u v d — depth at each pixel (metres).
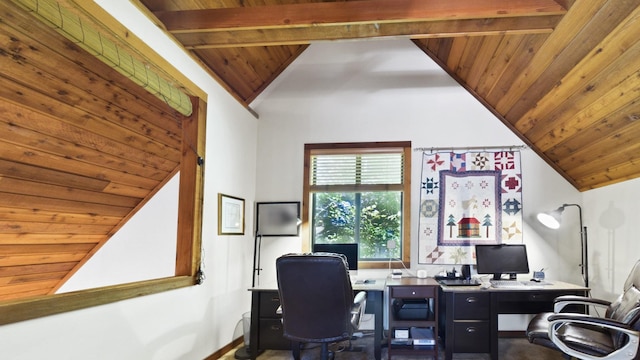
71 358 1.96
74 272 3.37
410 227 4.42
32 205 2.59
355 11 2.73
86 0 2.13
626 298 2.72
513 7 2.58
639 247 3.35
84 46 2.01
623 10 2.23
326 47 4.74
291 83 4.76
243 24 2.81
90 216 3.12
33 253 2.92
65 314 1.93
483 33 2.83
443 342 3.85
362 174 4.63
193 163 3.27
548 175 4.29
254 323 3.58
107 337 2.22
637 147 3.07
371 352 3.74
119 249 3.50
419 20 2.70
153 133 3.06
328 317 2.69
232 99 4.06
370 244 4.55
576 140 3.59
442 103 4.52
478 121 4.44
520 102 3.83
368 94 4.64
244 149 4.38
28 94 2.03
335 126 4.66
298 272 2.64
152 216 3.61
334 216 4.64
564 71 2.98
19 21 1.75
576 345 2.52
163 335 2.76
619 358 2.38
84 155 2.63
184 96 3.05
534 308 3.89
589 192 4.09
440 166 4.44
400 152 4.57
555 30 2.73
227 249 3.88
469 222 4.34
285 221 4.59
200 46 3.12
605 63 2.63
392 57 4.64
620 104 2.82
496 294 3.46
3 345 1.62
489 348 3.44
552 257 4.20
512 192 4.30
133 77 2.36
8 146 2.14
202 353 3.32
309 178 4.64
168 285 2.81
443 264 4.32
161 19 2.86
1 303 1.62
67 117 2.32
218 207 3.69
